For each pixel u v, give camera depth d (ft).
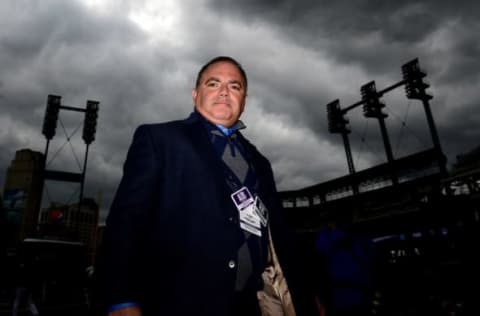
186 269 3.43
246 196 4.31
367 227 60.03
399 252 38.01
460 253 31.37
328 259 10.80
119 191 3.59
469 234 33.50
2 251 25.45
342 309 10.17
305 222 83.92
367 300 10.44
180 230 3.61
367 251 11.10
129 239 3.22
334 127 151.23
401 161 111.45
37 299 22.75
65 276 25.30
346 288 10.38
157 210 3.70
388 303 15.31
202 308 3.23
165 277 3.40
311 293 4.93
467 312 22.07
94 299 3.02
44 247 25.64
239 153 4.91
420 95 120.98
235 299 3.67
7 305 21.83
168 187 3.80
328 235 11.20
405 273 30.04
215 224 3.72
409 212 51.47
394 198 61.77
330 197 137.08
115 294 2.90
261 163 5.45
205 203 3.81
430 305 23.04
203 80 5.48
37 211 155.02
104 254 3.19
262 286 4.23
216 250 3.57
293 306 4.47
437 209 46.88
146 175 3.67
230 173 4.49
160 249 3.53
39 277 23.63
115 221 3.32
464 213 41.47
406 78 127.44
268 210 4.92
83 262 27.78
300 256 5.19
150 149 3.93
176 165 3.96
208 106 5.16
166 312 3.20
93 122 156.25
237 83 5.40
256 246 4.11
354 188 125.90
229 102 5.18
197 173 4.00
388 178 116.57
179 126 4.48
